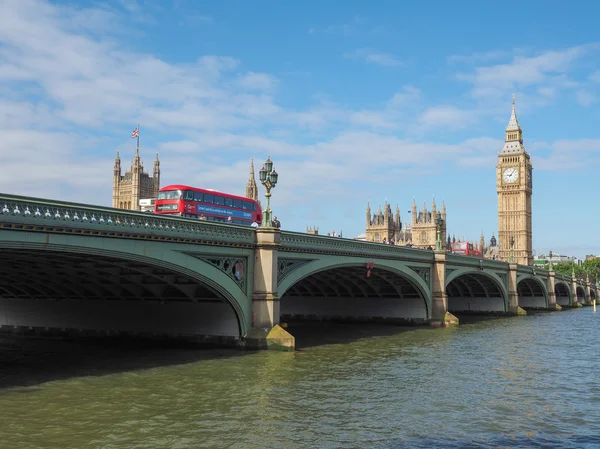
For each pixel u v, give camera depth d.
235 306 39.62
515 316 92.88
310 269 46.03
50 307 50.59
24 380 30.97
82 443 20.66
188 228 34.62
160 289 42.59
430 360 40.81
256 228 40.69
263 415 24.67
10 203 25.02
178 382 30.61
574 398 29.45
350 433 22.56
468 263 77.75
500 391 30.84
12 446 20.23
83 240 28.30
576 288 153.38
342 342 50.53
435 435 22.64
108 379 31.23
